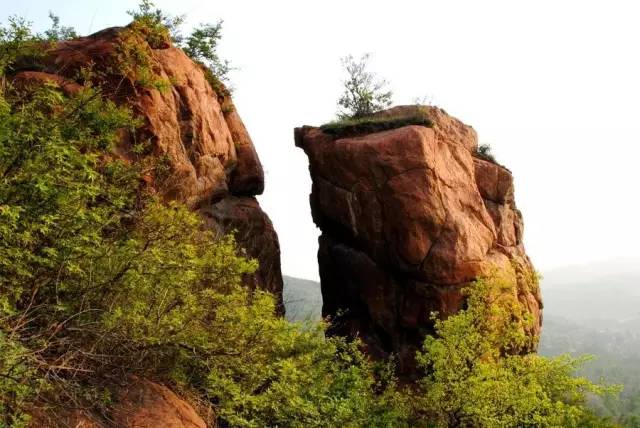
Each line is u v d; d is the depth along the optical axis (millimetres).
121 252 7273
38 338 6008
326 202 18516
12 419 5234
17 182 5969
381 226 17094
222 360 8328
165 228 7992
